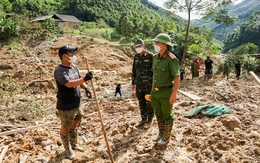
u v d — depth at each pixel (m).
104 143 4.65
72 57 3.63
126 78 17.25
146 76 4.82
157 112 3.98
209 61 14.59
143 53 4.82
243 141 4.14
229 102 7.31
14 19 25.66
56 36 24.67
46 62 18.92
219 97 7.82
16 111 7.47
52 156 4.21
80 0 75.25
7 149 4.52
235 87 9.78
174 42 27.05
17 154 4.36
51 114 7.86
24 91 11.56
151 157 3.75
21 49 21.56
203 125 4.97
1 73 14.62
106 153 4.07
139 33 40.81
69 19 45.09
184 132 4.69
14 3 53.47
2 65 16.14
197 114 5.73
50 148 4.67
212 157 3.73
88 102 9.15
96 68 19.92
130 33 39.03
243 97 7.80
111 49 24.83
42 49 21.92
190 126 4.97
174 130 4.81
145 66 4.80
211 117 5.52
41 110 7.82
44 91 12.09
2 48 21.11
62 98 3.68
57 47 22.38
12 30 22.75
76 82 3.49
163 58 3.72
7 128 5.96
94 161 3.85
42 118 7.26
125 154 3.99
